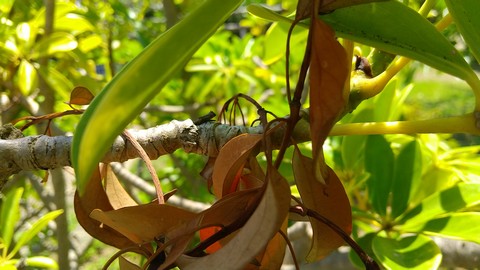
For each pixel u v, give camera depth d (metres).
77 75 0.67
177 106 1.00
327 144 0.48
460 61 0.22
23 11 0.76
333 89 0.16
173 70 0.16
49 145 0.25
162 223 0.20
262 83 0.90
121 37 1.03
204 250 0.20
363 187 0.47
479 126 0.22
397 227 0.39
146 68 0.15
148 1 1.19
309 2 0.18
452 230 0.34
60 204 0.67
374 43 0.22
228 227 0.19
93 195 0.24
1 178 0.25
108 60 0.97
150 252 0.20
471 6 0.22
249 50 0.91
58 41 0.61
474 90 0.22
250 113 0.91
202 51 0.91
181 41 0.16
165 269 0.18
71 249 0.71
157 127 0.25
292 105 0.19
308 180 0.20
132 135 0.25
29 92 0.59
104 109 0.15
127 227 0.20
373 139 0.43
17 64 0.62
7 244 0.45
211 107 1.01
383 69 0.26
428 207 0.37
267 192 0.17
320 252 0.21
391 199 0.40
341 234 0.20
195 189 0.95
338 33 0.22
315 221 0.21
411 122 0.23
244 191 0.19
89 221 0.23
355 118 0.43
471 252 0.44
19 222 1.02
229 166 0.21
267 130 0.20
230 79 0.89
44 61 0.63
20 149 0.25
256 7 0.23
